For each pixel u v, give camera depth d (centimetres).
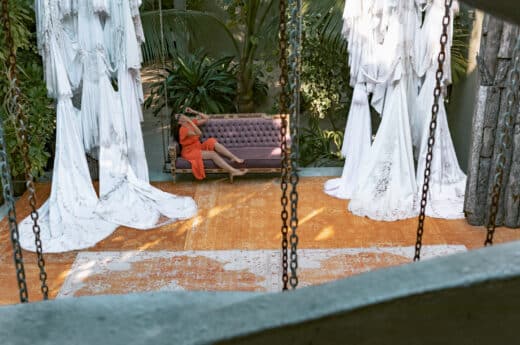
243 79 1016
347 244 615
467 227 649
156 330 109
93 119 679
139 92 710
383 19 666
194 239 632
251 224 666
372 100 709
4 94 672
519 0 88
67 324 111
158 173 838
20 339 108
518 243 90
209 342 84
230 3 964
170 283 542
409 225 656
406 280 84
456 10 666
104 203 673
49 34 631
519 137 610
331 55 904
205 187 783
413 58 688
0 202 732
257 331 83
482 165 629
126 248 611
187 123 793
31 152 696
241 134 838
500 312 85
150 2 1102
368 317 83
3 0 221
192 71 1031
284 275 231
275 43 966
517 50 195
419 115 720
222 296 123
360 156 743
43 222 655
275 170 790
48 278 554
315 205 715
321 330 84
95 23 650
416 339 86
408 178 696
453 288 82
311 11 818
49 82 651
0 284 545
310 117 974
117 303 119
